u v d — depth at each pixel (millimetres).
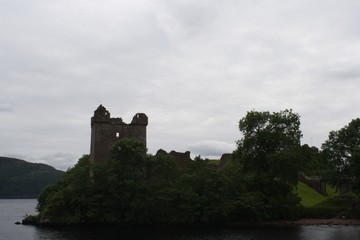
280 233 64562
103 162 88625
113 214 80812
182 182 84688
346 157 95250
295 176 85812
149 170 86062
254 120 93250
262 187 89312
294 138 92250
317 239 56594
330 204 93250
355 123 98000
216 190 82562
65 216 81500
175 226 77250
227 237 60000
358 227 72875
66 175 106250
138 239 58688
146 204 80062
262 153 92312
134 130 99875
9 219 122250
